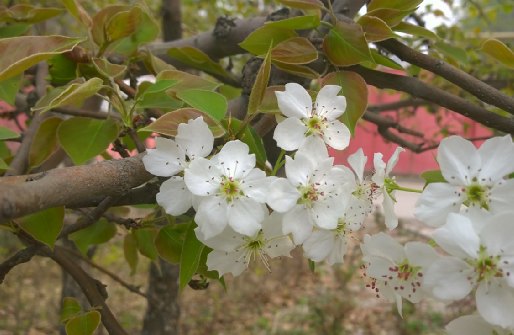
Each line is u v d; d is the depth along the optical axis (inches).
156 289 14.3
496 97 7.0
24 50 5.8
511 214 5.2
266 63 5.7
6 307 28.5
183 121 6.0
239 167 5.6
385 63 7.4
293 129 6.2
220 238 5.9
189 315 32.1
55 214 6.2
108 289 33.8
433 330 28.7
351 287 36.6
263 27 7.7
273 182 5.5
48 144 8.5
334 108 6.4
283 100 6.2
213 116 6.2
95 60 8.4
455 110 7.5
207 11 27.1
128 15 8.4
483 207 5.8
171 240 7.6
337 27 7.1
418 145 14.0
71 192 4.2
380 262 6.5
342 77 7.1
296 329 30.0
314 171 5.8
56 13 9.9
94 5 21.6
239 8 25.4
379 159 7.2
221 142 6.4
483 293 5.2
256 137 6.7
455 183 5.7
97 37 8.8
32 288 32.8
